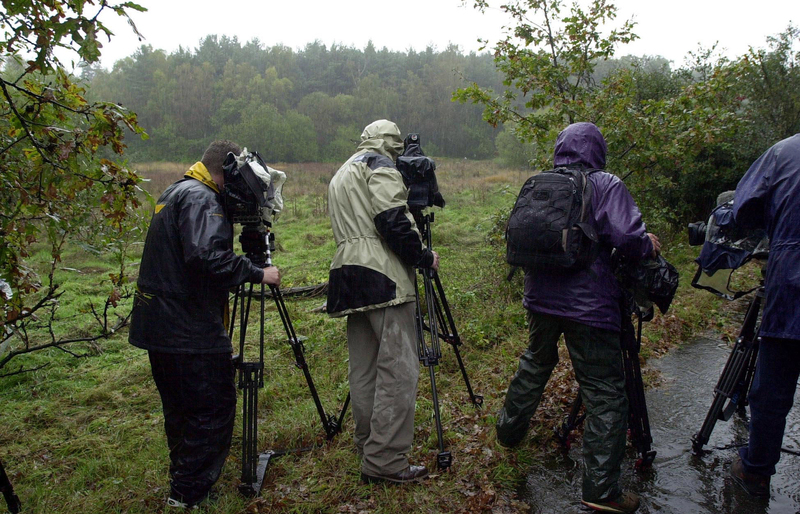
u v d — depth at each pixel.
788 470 3.03
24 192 2.19
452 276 7.42
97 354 5.22
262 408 3.92
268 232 2.85
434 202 3.10
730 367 3.12
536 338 2.96
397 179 2.77
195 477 2.64
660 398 3.93
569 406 3.72
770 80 9.47
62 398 4.27
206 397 2.60
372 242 2.78
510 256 2.76
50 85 2.30
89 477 3.07
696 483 2.93
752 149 8.95
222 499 2.73
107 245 2.46
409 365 2.81
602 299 2.67
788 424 3.49
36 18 1.98
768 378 2.62
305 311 6.48
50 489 2.94
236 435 3.43
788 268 2.42
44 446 3.50
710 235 3.06
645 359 4.63
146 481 2.97
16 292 2.36
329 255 10.17
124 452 3.35
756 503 2.75
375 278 2.73
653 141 5.55
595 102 5.88
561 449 3.28
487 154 65.62
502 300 5.95
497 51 6.33
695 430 3.48
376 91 73.75
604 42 6.08
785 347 2.57
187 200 2.51
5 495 2.52
